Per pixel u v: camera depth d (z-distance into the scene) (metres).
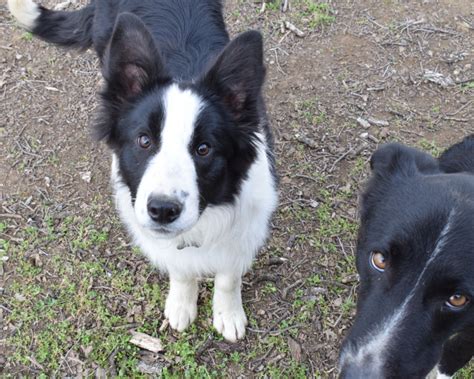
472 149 0.60
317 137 0.87
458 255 0.42
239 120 0.55
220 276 0.64
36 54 0.96
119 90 0.55
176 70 0.65
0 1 1.03
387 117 0.90
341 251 0.74
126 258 0.73
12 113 0.88
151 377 0.63
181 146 0.50
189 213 0.48
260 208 0.62
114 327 0.67
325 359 0.65
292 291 0.71
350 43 1.00
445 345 0.55
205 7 0.72
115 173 0.60
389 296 0.44
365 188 0.54
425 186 0.47
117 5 0.75
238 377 0.64
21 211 0.77
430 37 1.02
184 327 0.66
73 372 0.63
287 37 1.00
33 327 0.66
